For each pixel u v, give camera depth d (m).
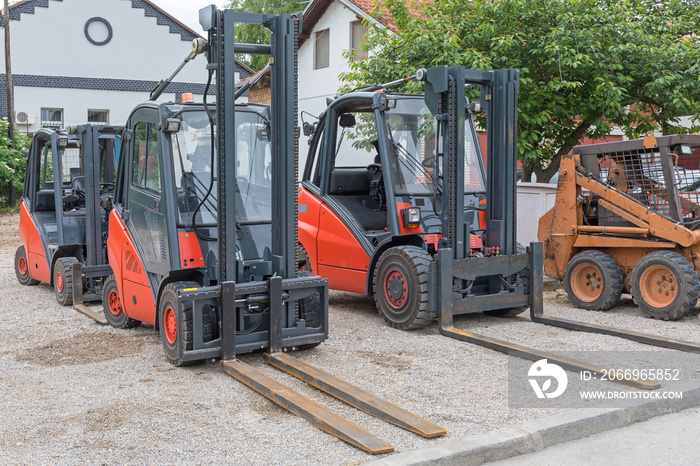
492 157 7.96
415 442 4.34
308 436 4.44
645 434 4.70
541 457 4.29
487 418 4.77
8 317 8.28
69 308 8.86
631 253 8.54
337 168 8.66
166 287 6.16
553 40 10.93
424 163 7.99
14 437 4.43
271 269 6.37
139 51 26.16
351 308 8.83
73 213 9.66
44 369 6.00
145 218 6.79
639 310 8.59
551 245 9.17
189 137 6.52
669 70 11.25
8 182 22.03
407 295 7.37
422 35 11.17
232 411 4.92
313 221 8.75
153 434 4.47
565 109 11.77
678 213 7.97
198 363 6.16
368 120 8.50
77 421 4.70
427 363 6.17
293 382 5.63
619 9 11.34
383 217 8.45
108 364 6.15
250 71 27.06
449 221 7.42
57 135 9.33
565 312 8.51
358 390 5.18
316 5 21.56
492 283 7.93
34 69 24.59
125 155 7.38
